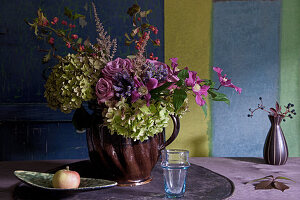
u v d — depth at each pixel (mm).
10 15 1281
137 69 793
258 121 1350
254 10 1337
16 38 1285
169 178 765
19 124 1301
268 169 1083
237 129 1353
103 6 1305
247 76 1342
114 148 824
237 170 1071
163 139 920
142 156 841
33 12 1286
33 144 1308
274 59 1343
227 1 1335
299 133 1354
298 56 1341
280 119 1142
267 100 1347
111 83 780
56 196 770
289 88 1345
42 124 1310
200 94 776
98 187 717
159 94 792
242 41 1341
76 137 1323
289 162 1193
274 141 1137
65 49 1299
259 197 793
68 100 818
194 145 1354
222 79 845
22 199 750
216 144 1355
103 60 814
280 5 1336
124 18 1310
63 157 1322
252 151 1356
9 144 1299
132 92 759
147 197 770
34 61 1294
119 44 1311
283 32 1339
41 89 1300
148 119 792
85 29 1299
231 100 1347
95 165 891
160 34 1324
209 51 1338
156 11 1320
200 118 1351
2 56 1284
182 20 1329
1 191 835
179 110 869
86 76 812
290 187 877
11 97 1291
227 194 784
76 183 787
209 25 1336
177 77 797
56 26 1286
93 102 841
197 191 814
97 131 837
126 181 870
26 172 853
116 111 769
